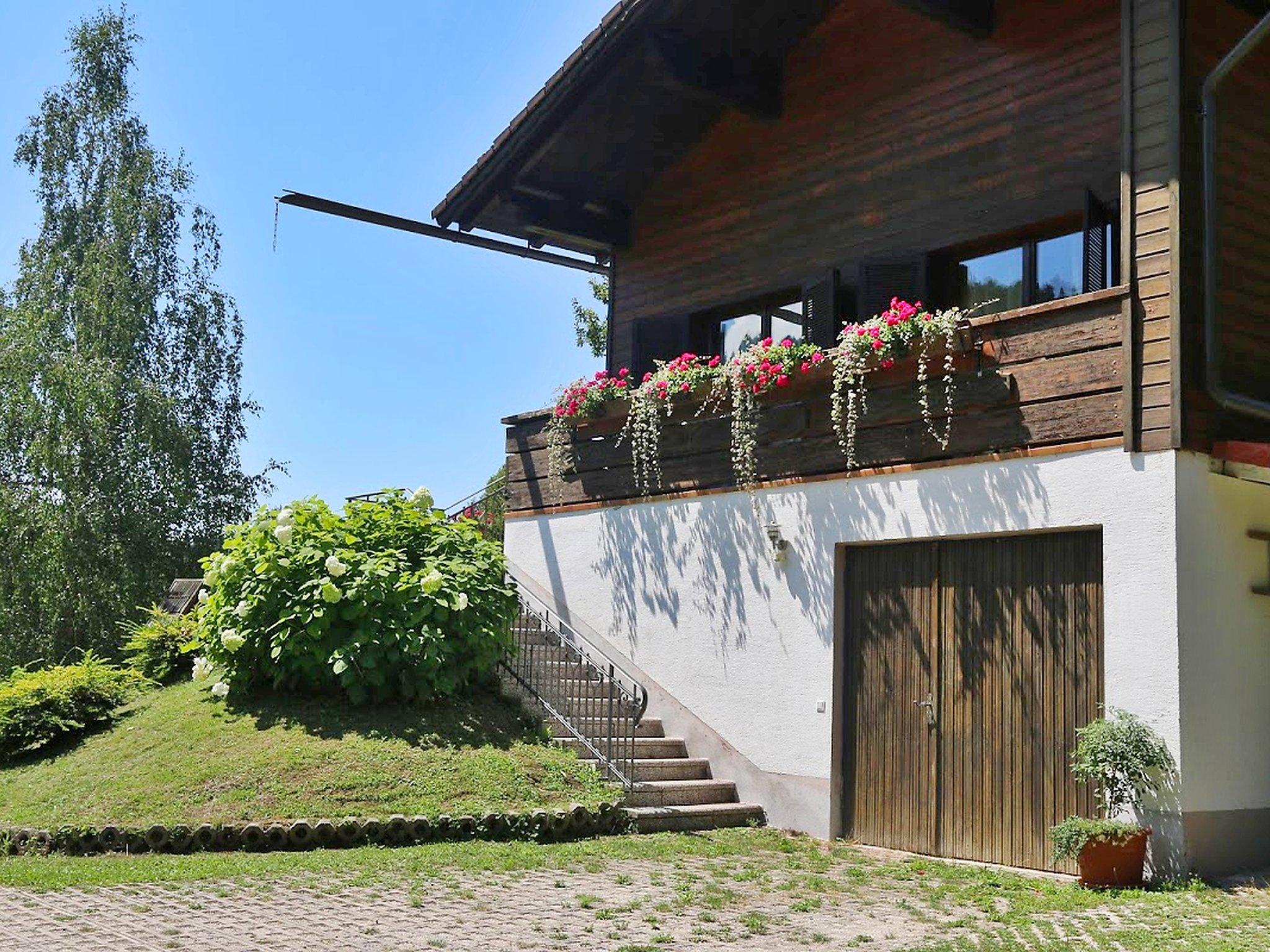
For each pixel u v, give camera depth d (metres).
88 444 24.75
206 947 5.84
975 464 9.30
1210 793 8.02
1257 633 8.54
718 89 11.74
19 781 10.42
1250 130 9.05
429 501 12.27
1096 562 8.56
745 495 11.21
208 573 11.30
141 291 27.11
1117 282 9.29
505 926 6.44
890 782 9.80
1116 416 8.41
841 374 10.08
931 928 6.66
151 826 8.62
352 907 6.81
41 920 6.40
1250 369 8.77
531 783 9.83
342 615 10.86
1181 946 6.12
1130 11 8.70
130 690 12.24
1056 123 9.71
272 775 9.41
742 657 11.06
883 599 10.05
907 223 10.83
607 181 13.59
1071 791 8.52
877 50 11.30
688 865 8.55
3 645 23.83
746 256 12.43
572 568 13.05
